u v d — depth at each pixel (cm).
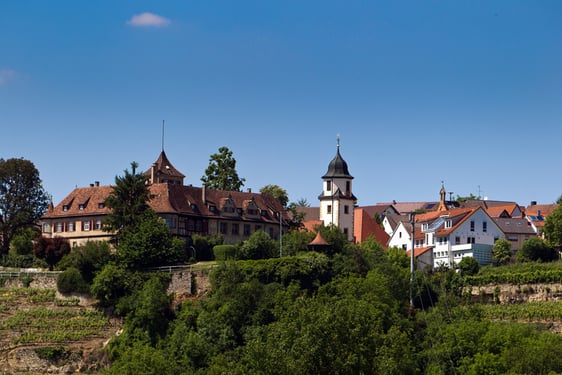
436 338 14250
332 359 11306
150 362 13475
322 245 16725
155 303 15488
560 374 12594
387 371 11275
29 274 16912
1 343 15662
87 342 15662
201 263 16925
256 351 11400
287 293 15188
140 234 16612
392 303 15012
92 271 16625
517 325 14800
